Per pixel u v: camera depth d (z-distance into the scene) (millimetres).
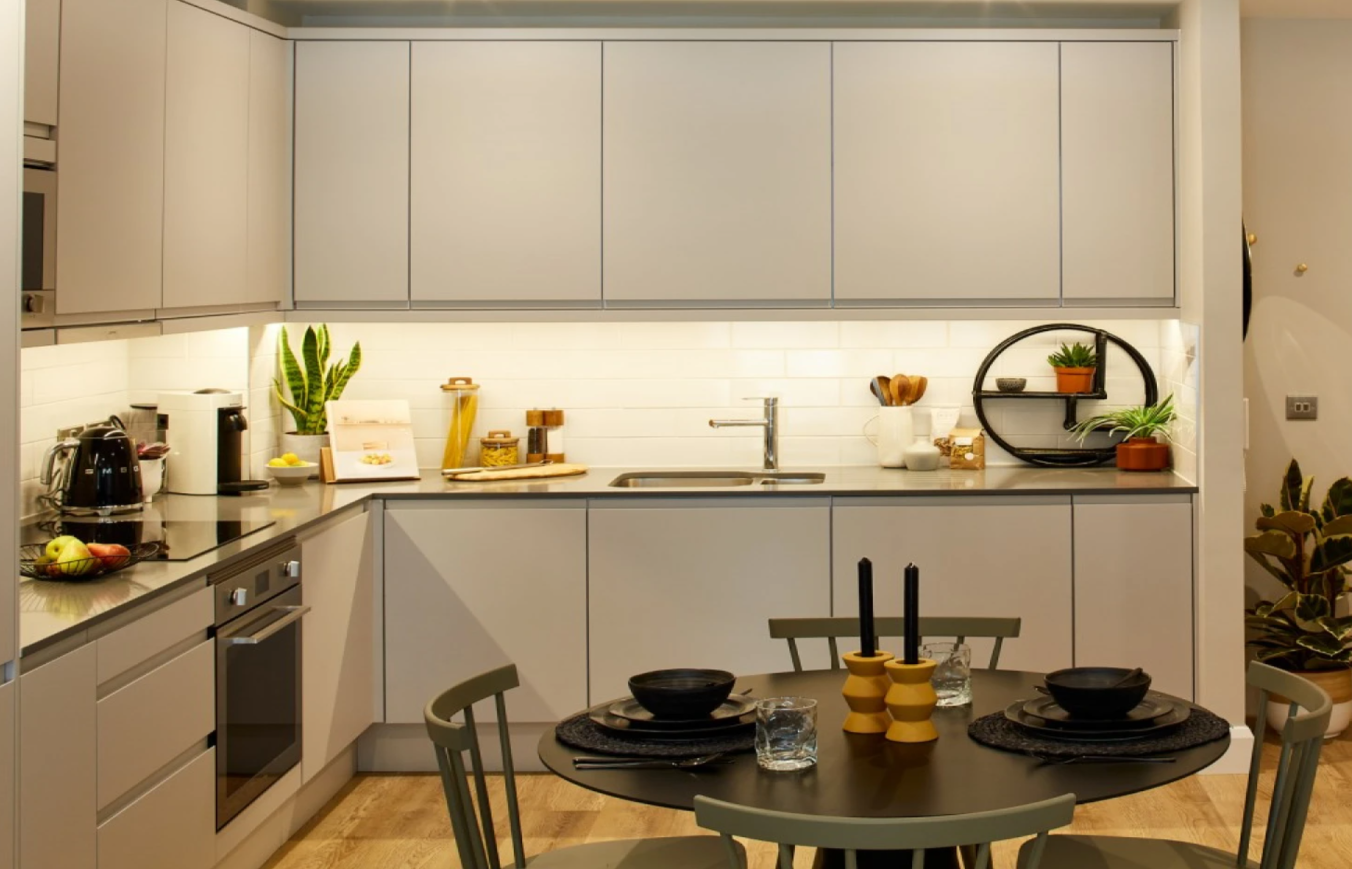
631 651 5156
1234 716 5105
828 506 5113
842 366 5773
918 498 5109
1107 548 5113
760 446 5781
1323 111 5664
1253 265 5688
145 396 5164
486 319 5367
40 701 2887
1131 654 5133
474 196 5324
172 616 3480
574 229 5320
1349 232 5684
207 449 5000
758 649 5145
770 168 5285
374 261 5344
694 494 5113
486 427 5820
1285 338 5703
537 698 5172
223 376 5277
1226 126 5027
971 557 5109
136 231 4148
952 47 5254
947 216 5285
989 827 2258
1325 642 5262
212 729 3730
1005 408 5781
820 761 2711
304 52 5309
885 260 5297
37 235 3613
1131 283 5281
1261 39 5645
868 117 5273
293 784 4352
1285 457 5723
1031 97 5258
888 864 2939
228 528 4234
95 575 3490
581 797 4945
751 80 5277
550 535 5137
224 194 4789
